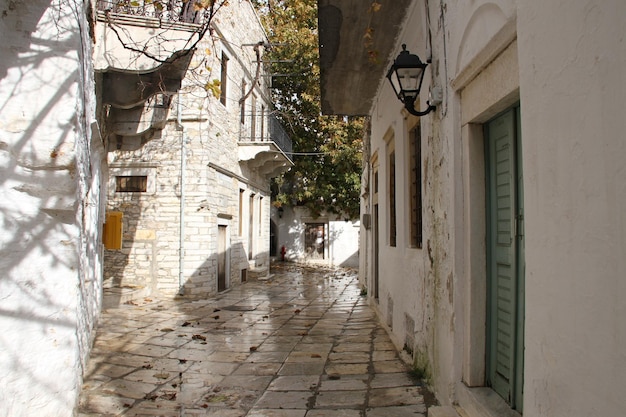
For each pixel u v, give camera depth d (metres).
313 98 19.00
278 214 25.03
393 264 6.90
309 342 6.71
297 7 14.88
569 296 1.82
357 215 23.38
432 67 4.41
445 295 3.92
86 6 4.67
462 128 3.74
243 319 8.73
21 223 3.60
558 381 1.89
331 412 3.96
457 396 3.64
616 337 1.53
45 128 3.68
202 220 11.65
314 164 22.00
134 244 11.63
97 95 7.92
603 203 1.60
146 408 4.10
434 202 4.33
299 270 20.95
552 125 1.95
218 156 12.52
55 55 3.76
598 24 1.63
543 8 2.01
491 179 3.53
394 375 4.96
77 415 3.91
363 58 6.86
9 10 3.67
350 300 11.39
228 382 4.84
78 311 4.02
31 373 3.54
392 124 6.82
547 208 1.99
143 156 11.74
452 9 3.79
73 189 3.74
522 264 2.96
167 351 6.17
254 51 15.69
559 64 1.88
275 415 3.93
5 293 3.48
